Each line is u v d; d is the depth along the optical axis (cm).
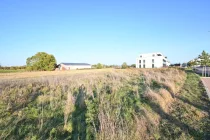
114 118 755
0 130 700
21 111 885
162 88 1352
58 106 977
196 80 2344
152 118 782
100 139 604
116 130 650
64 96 1187
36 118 822
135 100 1041
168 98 1117
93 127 695
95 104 969
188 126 729
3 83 1861
